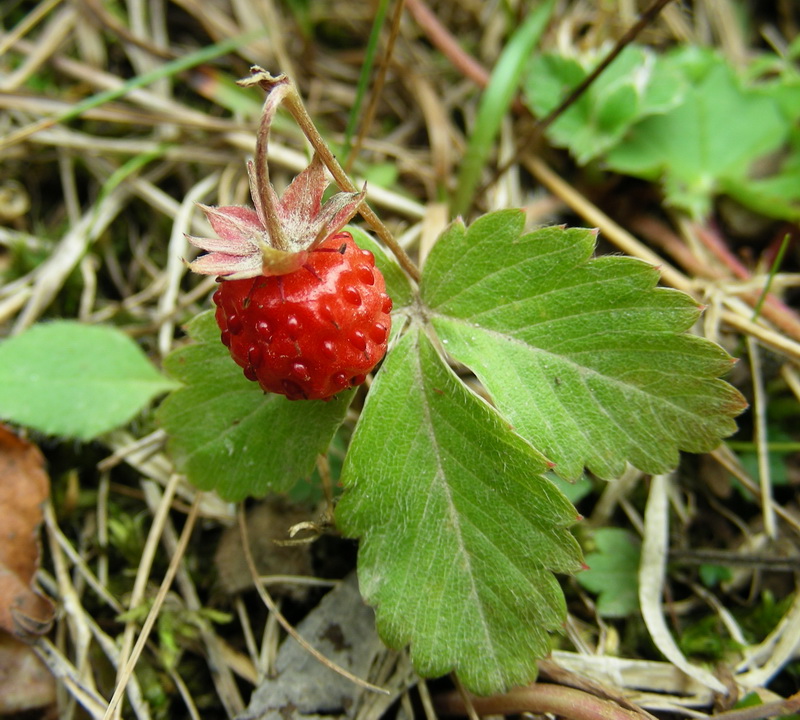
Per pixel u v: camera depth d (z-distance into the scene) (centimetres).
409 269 6
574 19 10
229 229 5
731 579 6
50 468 7
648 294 5
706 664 6
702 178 8
